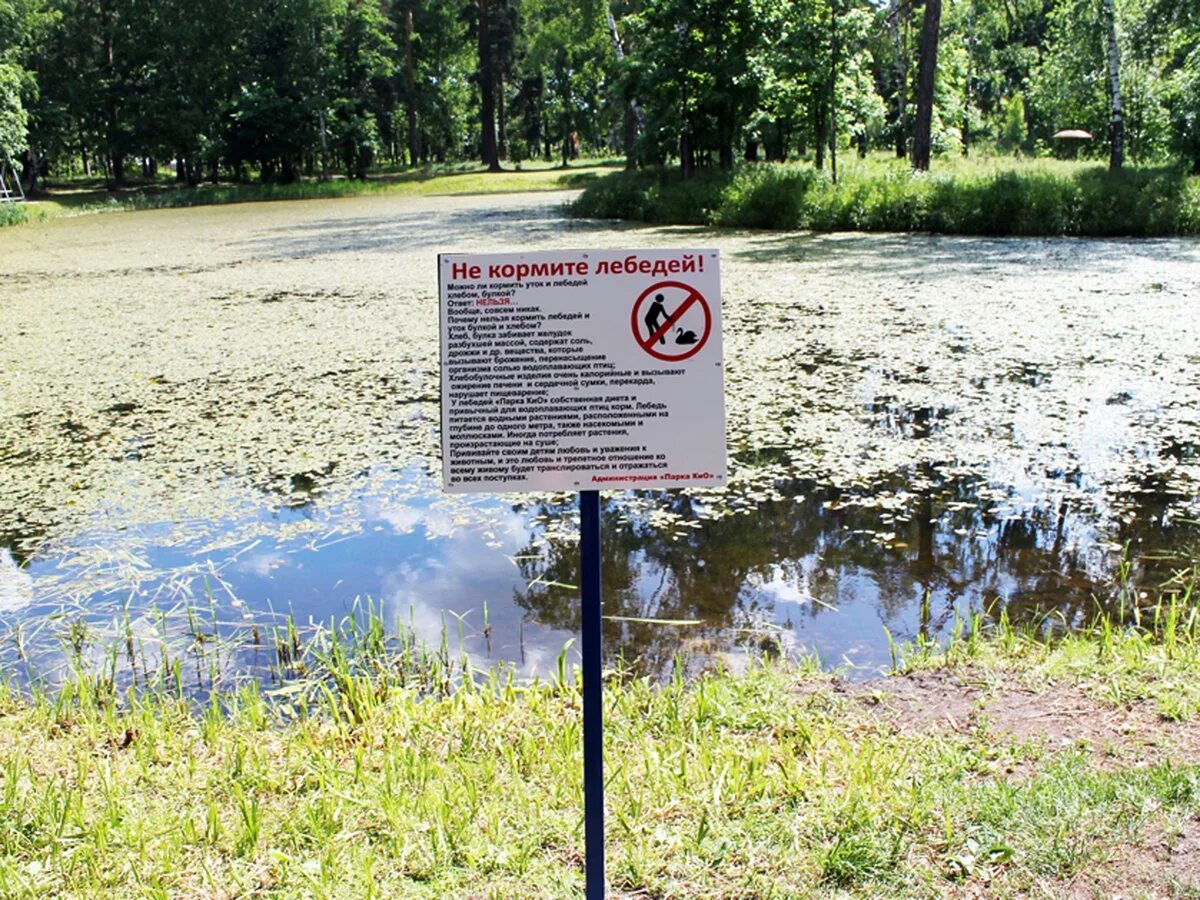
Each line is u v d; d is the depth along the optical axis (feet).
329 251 68.18
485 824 9.30
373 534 19.31
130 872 8.83
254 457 23.73
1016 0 114.62
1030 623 14.99
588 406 7.66
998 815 8.98
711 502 20.39
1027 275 45.29
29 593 17.10
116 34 166.09
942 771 9.80
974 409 25.46
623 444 7.68
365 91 176.24
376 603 16.44
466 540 19.03
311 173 188.03
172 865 8.87
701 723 11.21
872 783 9.55
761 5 80.69
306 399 28.58
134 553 18.61
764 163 88.33
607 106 135.33
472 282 7.57
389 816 9.37
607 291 7.57
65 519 20.27
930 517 19.22
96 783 10.41
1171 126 78.64
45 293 51.80
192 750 11.19
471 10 171.22
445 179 156.66
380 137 191.52
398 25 184.24
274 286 51.24
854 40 77.10
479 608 16.21
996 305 38.37
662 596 16.46
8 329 40.93
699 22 82.07
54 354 35.68
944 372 28.89
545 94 212.64
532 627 15.43
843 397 26.78
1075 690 11.51
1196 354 30.07
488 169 173.27
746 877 8.48
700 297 7.57
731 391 27.61
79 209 135.03
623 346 7.61
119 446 24.85
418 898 8.39
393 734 11.32
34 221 117.29
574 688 12.47
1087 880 8.21
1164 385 26.96
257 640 15.23
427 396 28.55
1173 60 94.68
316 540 19.06
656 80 83.15
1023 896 8.11
